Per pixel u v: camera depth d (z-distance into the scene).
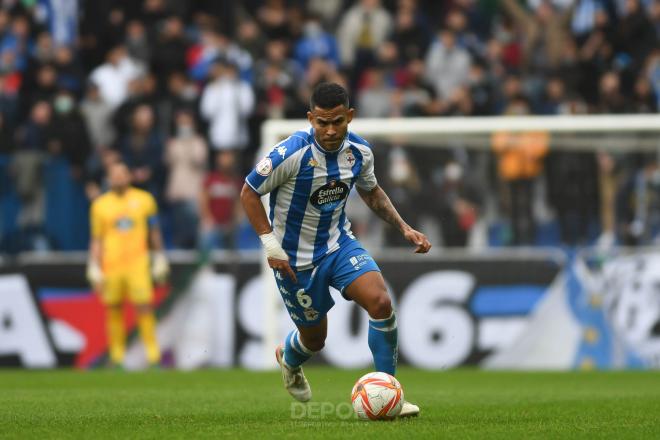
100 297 51.44
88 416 21.88
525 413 22.81
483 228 49.56
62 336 51.56
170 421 20.55
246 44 58.28
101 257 47.69
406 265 49.47
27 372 45.88
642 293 48.53
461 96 54.97
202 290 51.00
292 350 22.69
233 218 52.28
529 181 49.53
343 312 48.81
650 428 19.00
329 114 19.67
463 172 49.81
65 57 56.66
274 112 55.09
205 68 57.25
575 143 49.53
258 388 33.03
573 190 49.41
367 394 20.00
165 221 53.97
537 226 49.41
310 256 21.11
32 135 52.53
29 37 58.84
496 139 49.81
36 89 56.03
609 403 26.17
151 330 47.12
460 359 48.91
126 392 30.97
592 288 48.78
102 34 60.28
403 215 49.94
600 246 49.03
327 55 60.22
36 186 51.94
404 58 58.41
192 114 54.28
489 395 29.75
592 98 58.16
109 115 54.97
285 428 18.55
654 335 48.12
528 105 55.50
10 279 52.03
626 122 49.28
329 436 16.98
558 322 48.72
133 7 60.22
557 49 59.09
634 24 59.09
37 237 51.97
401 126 50.09
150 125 53.81
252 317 50.44
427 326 49.16
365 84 57.78
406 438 16.75
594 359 48.41
